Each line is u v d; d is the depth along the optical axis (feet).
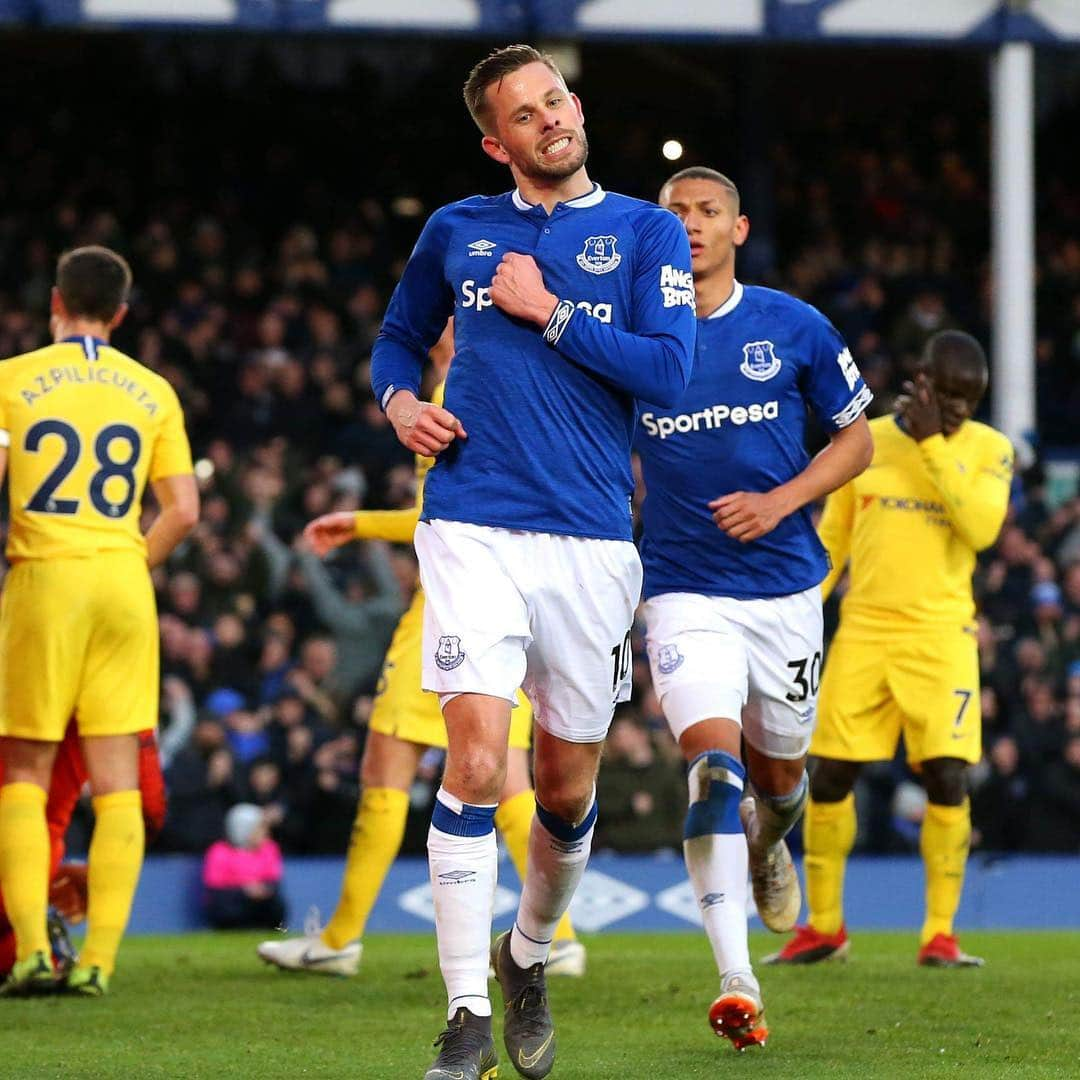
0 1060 34.17
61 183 149.89
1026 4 121.70
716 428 39.68
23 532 45.09
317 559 105.40
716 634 39.17
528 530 30.32
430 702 48.85
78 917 49.42
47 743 45.11
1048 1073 32.17
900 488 51.98
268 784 84.12
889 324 140.87
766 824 42.32
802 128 165.78
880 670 52.13
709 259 39.68
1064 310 145.79
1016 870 79.66
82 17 114.42
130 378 46.16
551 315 30.12
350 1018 40.29
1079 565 107.45
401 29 117.91
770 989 45.29
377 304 142.31
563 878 32.24
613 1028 38.50
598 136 163.02
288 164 154.10
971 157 162.81
